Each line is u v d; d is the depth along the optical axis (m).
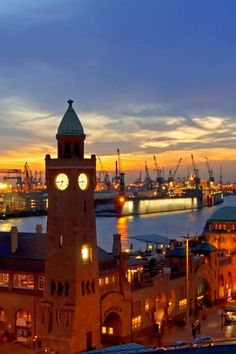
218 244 191.75
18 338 116.88
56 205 109.38
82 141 111.00
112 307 113.88
